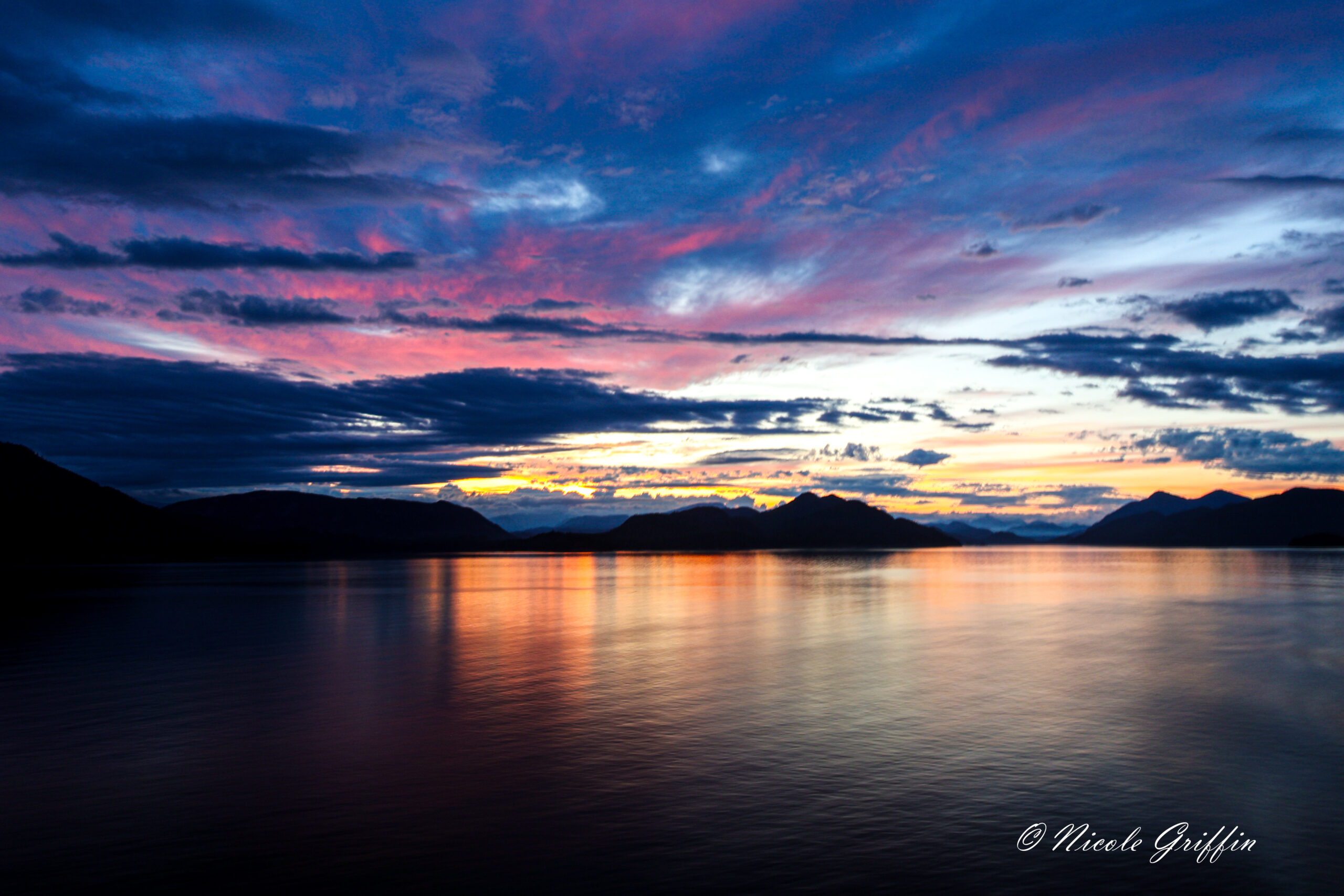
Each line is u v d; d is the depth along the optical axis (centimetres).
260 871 1277
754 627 4753
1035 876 1244
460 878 1245
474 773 1780
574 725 2227
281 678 3042
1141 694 2631
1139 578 10838
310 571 13875
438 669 3234
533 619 5300
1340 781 1700
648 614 5678
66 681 3003
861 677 2997
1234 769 1778
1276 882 1226
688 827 1449
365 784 1709
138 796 1644
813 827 1445
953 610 5916
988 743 2006
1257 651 3659
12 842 1401
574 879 1238
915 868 1274
